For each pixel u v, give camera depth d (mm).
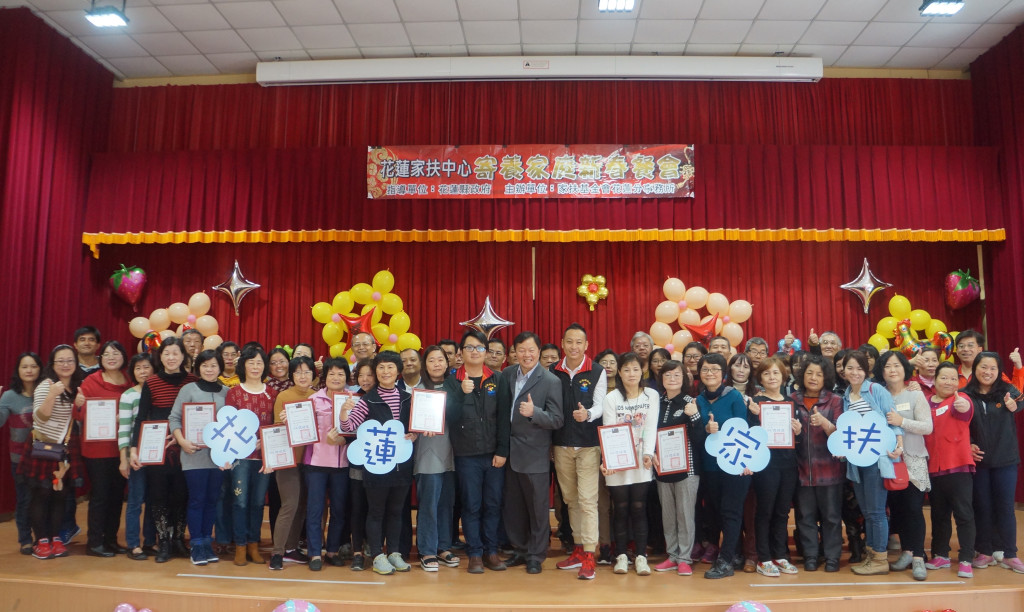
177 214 6902
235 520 4137
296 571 4027
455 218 6836
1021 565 3994
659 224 6785
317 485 4059
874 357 4664
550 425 3949
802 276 7000
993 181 6656
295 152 6938
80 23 6359
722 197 6770
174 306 6871
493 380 4102
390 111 7148
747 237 6715
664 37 6559
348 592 3613
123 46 6789
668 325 6785
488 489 4078
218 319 7098
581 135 7020
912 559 3992
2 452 5676
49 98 6379
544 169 6801
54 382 4383
